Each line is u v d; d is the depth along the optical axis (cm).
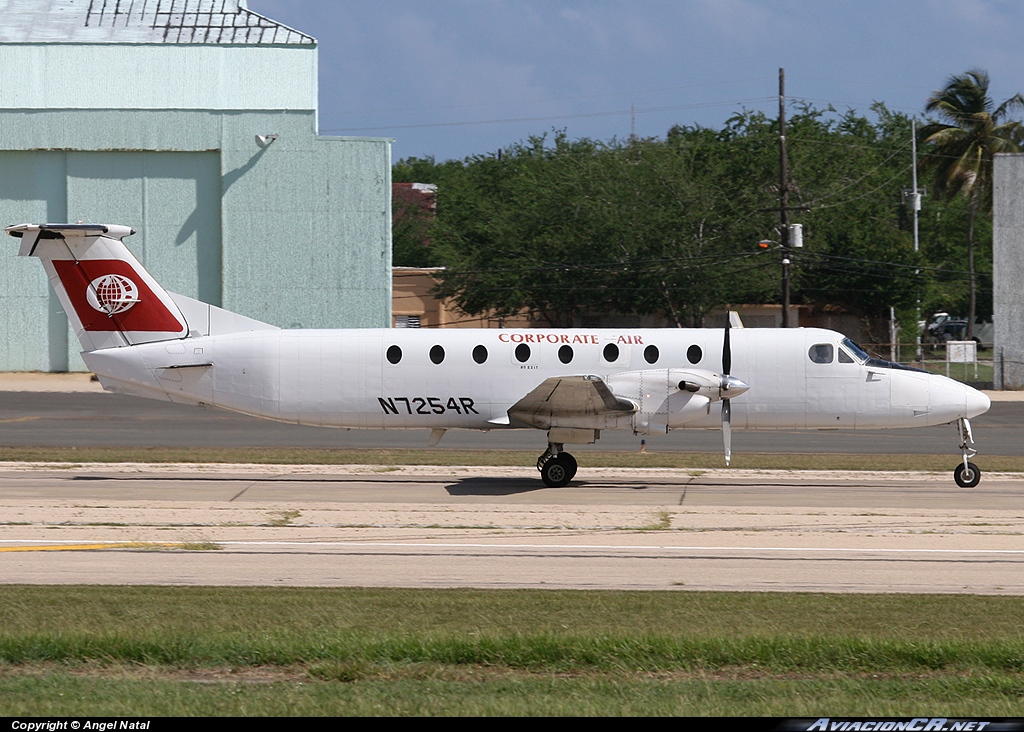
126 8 19538
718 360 7931
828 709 3056
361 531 6053
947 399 7844
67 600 4362
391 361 8075
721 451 10006
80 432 11475
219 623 3984
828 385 7888
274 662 3528
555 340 8044
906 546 5647
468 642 3628
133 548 5550
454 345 8069
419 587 4691
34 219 18412
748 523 6331
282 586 4697
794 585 4750
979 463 9231
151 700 3105
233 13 19412
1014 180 17725
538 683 3322
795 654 3591
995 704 3138
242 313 18262
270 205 18188
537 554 5434
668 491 7656
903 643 3647
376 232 18225
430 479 8306
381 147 18162
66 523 6250
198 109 18250
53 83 18600
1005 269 17875
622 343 7994
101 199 18375
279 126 18162
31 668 3475
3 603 4303
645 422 7731
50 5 19638
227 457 9438
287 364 8112
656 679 3403
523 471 8788
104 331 8188
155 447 10138
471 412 8081
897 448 10500
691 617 4141
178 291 18438
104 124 18225
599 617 4131
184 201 18388
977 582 4816
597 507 6906
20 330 18538
